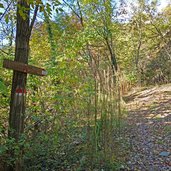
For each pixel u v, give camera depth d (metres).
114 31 15.19
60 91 5.27
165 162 4.83
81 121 5.05
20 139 4.10
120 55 19.28
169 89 15.66
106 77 5.08
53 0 3.40
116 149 5.03
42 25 7.82
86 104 4.93
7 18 3.43
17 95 4.27
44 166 4.64
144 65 22.91
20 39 4.31
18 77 4.27
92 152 4.58
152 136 6.52
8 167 4.00
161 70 21.78
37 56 7.13
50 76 5.45
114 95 5.71
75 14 13.23
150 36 23.38
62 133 5.08
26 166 4.44
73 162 4.78
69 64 6.32
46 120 4.88
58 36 8.86
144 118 8.91
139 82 19.86
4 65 3.95
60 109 5.09
